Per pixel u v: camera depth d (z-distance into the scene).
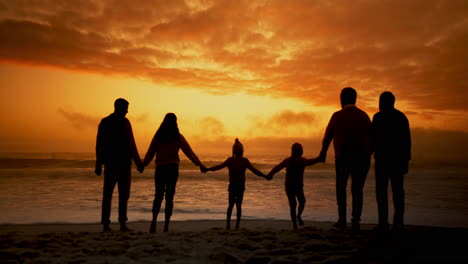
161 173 4.98
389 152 4.11
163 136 5.08
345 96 4.33
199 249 3.37
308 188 14.06
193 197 11.01
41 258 3.02
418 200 9.97
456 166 33.59
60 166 27.89
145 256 3.14
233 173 5.57
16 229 5.65
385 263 2.68
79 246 3.54
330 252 3.12
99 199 9.91
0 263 2.84
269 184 15.83
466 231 4.16
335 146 4.24
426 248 3.16
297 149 5.39
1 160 29.19
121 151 4.91
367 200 10.16
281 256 3.05
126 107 5.12
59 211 7.81
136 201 9.69
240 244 3.55
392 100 4.27
